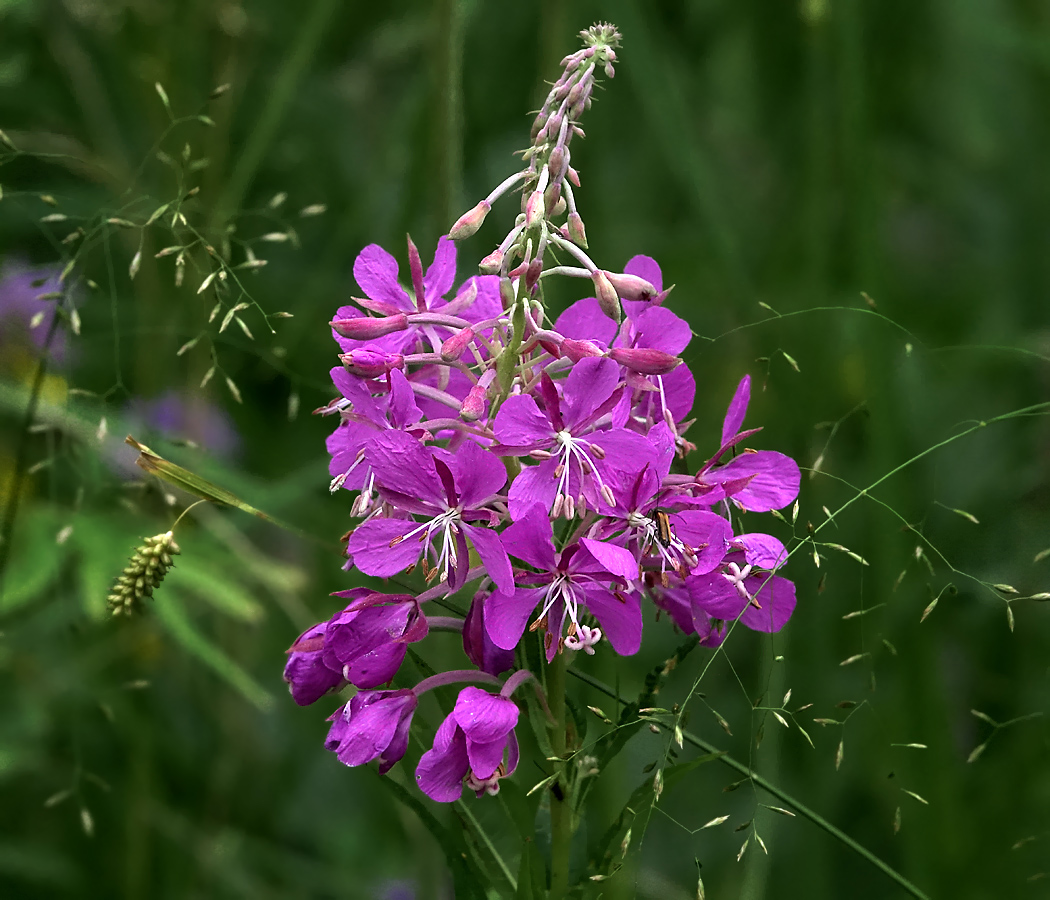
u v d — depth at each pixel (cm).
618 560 166
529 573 178
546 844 215
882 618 343
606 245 405
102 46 429
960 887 329
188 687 405
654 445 179
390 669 181
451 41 332
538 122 187
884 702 365
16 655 359
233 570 343
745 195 488
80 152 378
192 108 393
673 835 409
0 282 388
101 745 388
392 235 353
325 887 398
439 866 351
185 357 411
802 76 448
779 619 202
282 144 448
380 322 191
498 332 192
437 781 178
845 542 387
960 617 386
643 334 196
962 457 414
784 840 390
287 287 430
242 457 439
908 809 334
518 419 175
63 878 366
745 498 202
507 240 185
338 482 192
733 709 409
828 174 387
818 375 388
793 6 442
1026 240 459
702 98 482
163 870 375
